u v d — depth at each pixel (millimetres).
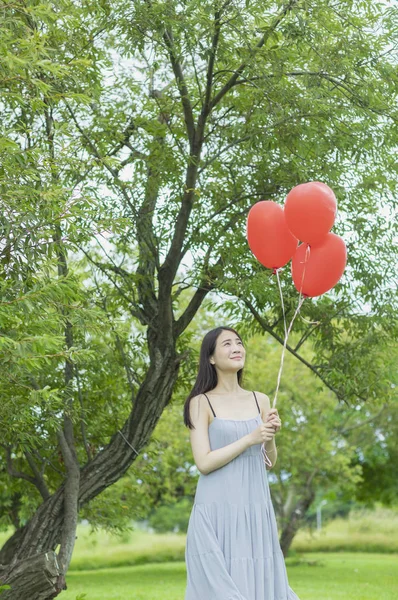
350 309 9180
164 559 28797
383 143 7953
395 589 15445
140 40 7660
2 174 5461
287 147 8062
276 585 3883
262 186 8805
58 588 7000
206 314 15336
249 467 3922
